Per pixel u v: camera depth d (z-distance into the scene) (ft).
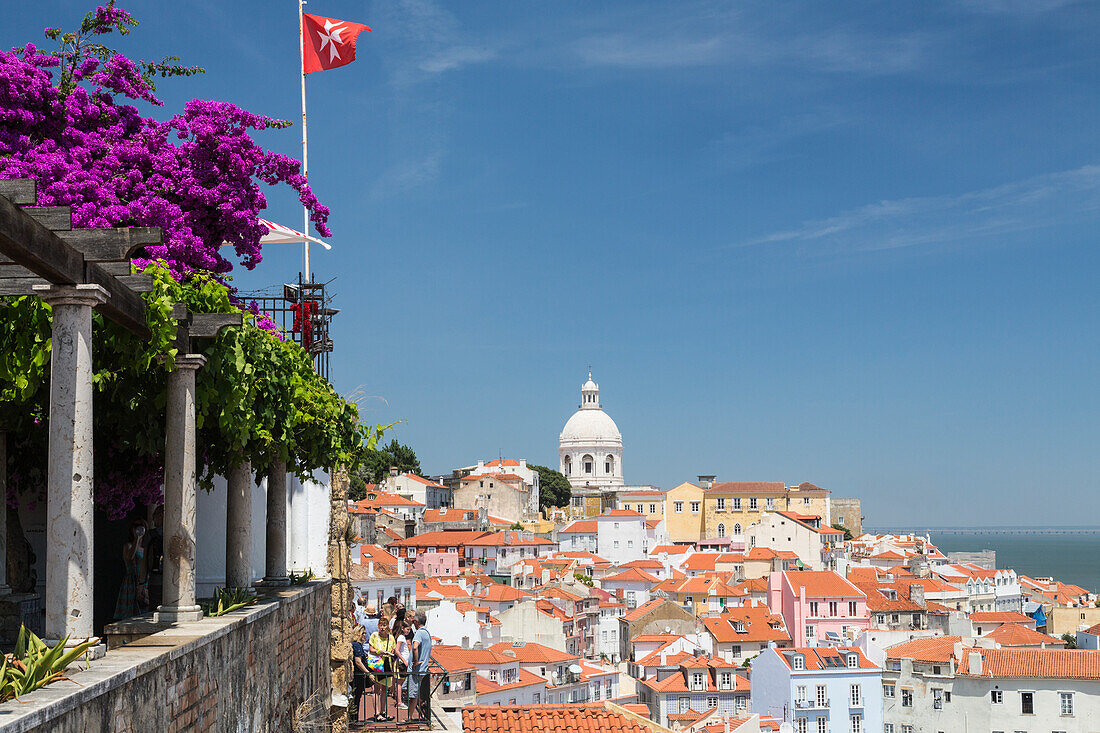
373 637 77.87
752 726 257.34
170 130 64.59
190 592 40.65
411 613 79.30
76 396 32.07
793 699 305.73
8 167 55.67
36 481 56.65
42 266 29.89
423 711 72.54
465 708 79.61
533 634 385.29
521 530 629.10
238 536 52.42
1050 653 289.94
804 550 583.58
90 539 31.96
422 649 74.95
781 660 312.71
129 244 32.58
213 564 65.10
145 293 38.93
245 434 47.85
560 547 622.13
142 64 68.59
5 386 42.83
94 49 67.56
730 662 353.72
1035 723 279.08
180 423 41.39
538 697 314.76
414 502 629.51
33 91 61.31
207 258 60.70
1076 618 466.29
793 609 399.65
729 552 598.75
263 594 54.49
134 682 29.25
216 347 44.96
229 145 63.41
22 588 53.93
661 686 345.92
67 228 31.07
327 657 67.15
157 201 59.67
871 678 309.01
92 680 26.94
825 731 305.73
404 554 535.19
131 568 52.01
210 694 36.78
